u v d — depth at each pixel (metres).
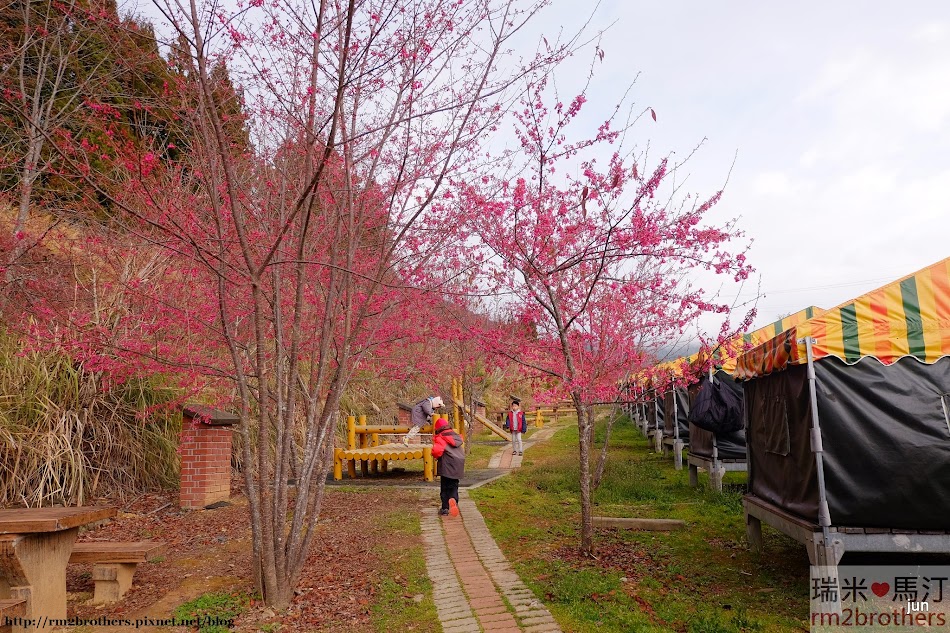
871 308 4.98
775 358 5.46
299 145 5.52
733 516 7.72
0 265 7.10
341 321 6.02
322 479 5.16
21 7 7.97
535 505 8.59
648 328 7.67
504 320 7.45
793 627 4.23
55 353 8.13
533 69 5.43
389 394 16.58
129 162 4.82
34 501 7.30
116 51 5.17
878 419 4.73
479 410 22.03
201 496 8.21
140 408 8.85
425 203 5.35
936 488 4.52
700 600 4.73
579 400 6.19
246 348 6.08
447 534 6.95
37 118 8.09
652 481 10.48
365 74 4.90
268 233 5.67
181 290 7.05
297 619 4.51
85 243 7.76
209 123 5.11
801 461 5.13
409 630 4.29
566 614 4.47
